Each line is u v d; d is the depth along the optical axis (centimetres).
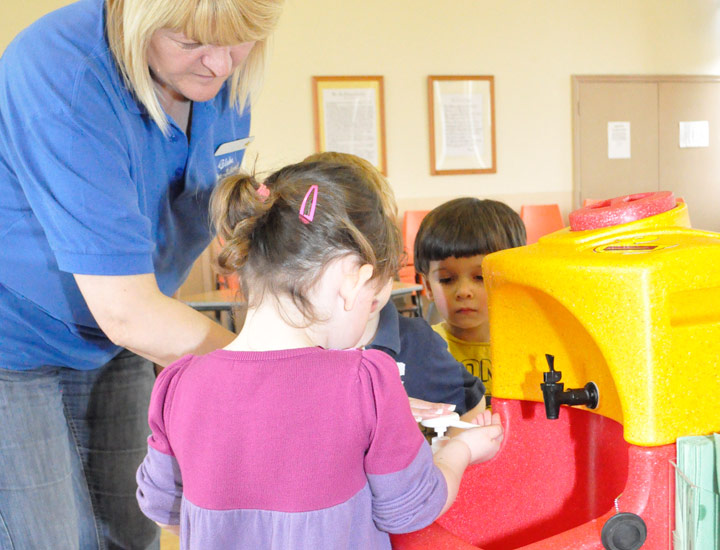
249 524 68
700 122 613
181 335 91
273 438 67
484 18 542
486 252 134
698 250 63
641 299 62
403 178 536
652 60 592
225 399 69
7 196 93
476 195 556
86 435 122
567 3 562
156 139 100
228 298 317
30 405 103
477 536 86
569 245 74
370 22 515
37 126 84
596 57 576
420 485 68
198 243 122
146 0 80
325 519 65
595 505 82
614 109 585
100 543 127
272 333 73
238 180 80
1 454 100
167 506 79
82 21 89
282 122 504
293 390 68
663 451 64
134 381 125
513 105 558
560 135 573
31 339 102
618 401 71
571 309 68
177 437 73
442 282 139
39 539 103
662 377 63
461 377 121
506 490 87
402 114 530
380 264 78
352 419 66
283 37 499
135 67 86
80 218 84
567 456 85
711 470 62
